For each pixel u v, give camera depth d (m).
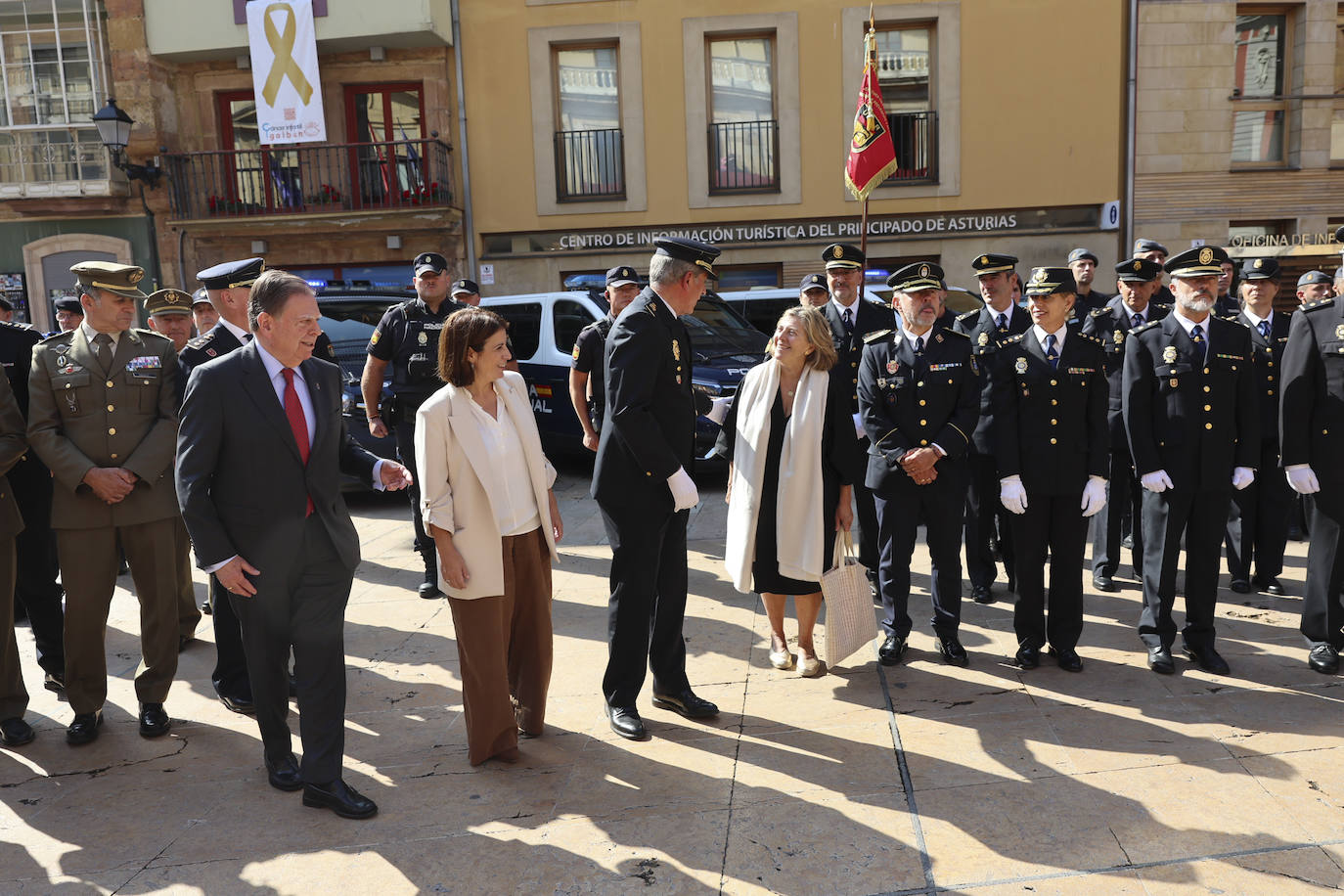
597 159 15.31
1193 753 3.64
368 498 9.37
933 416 4.59
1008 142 14.71
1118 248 14.84
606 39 14.96
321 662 3.45
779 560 4.42
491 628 3.69
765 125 15.05
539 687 3.96
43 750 4.06
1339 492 4.34
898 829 3.20
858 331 5.91
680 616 4.18
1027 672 4.54
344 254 15.73
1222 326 4.45
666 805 3.41
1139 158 14.59
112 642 5.49
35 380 4.03
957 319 6.18
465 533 3.61
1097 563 5.81
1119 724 3.93
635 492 3.90
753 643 5.09
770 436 4.48
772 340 4.41
